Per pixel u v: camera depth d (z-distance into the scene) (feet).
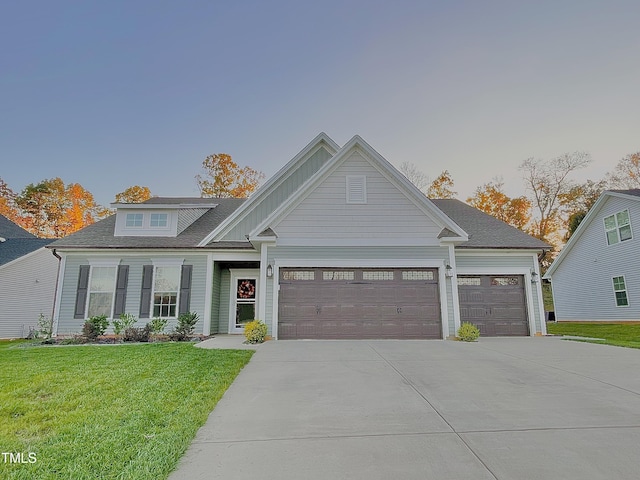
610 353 27.73
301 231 38.75
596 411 14.42
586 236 69.15
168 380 18.83
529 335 41.70
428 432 12.37
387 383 18.78
